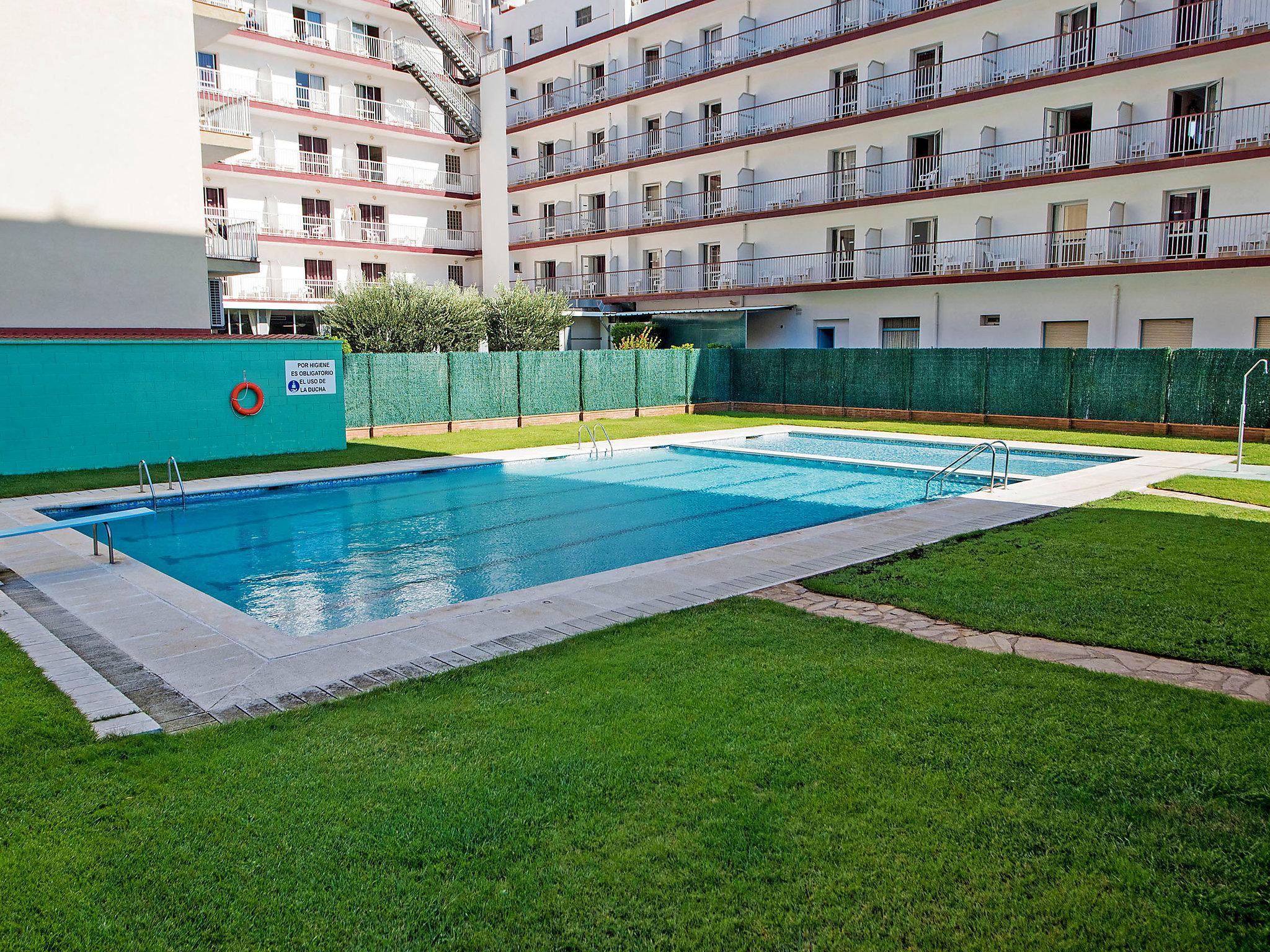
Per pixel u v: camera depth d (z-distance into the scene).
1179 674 5.52
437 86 41.69
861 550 9.31
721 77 34.84
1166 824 3.70
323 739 4.73
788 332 33.34
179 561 10.72
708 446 20.41
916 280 28.64
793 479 17.00
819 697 5.15
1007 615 6.77
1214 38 23.55
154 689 5.62
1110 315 25.27
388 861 3.55
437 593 9.30
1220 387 20.03
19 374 15.12
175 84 18.73
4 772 4.36
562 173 42.41
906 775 4.16
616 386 27.17
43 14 16.98
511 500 14.80
